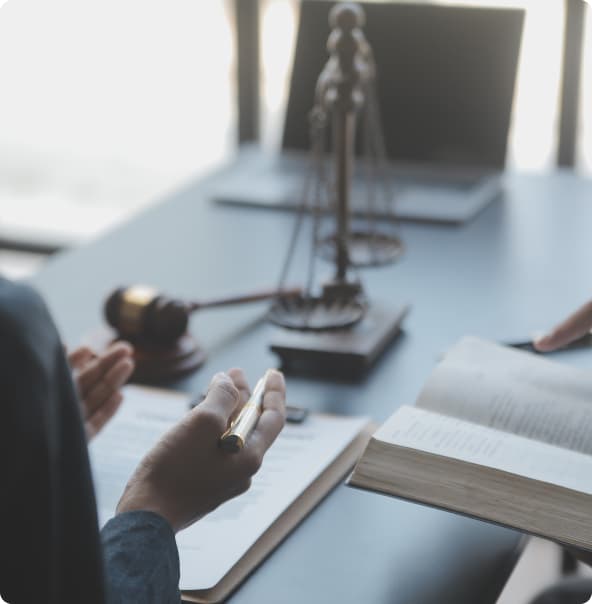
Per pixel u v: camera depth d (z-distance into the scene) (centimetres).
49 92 342
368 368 126
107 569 71
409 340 134
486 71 191
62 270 159
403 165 198
